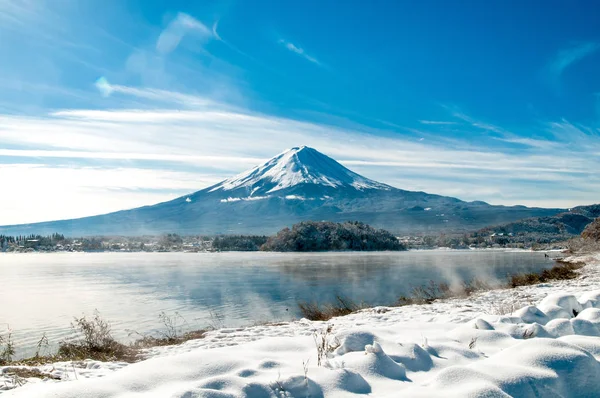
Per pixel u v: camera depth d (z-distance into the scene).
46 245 187.00
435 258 87.00
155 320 21.47
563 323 5.61
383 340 4.88
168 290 37.03
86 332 9.77
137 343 10.95
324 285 36.84
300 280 42.44
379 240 139.38
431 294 22.64
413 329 6.54
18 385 4.90
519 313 6.66
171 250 165.50
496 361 3.94
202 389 3.17
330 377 3.73
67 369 6.09
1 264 86.06
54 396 3.29
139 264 81.56
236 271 57.84
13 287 43.22
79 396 3.32
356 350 4.80
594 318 5.93
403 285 34.12
